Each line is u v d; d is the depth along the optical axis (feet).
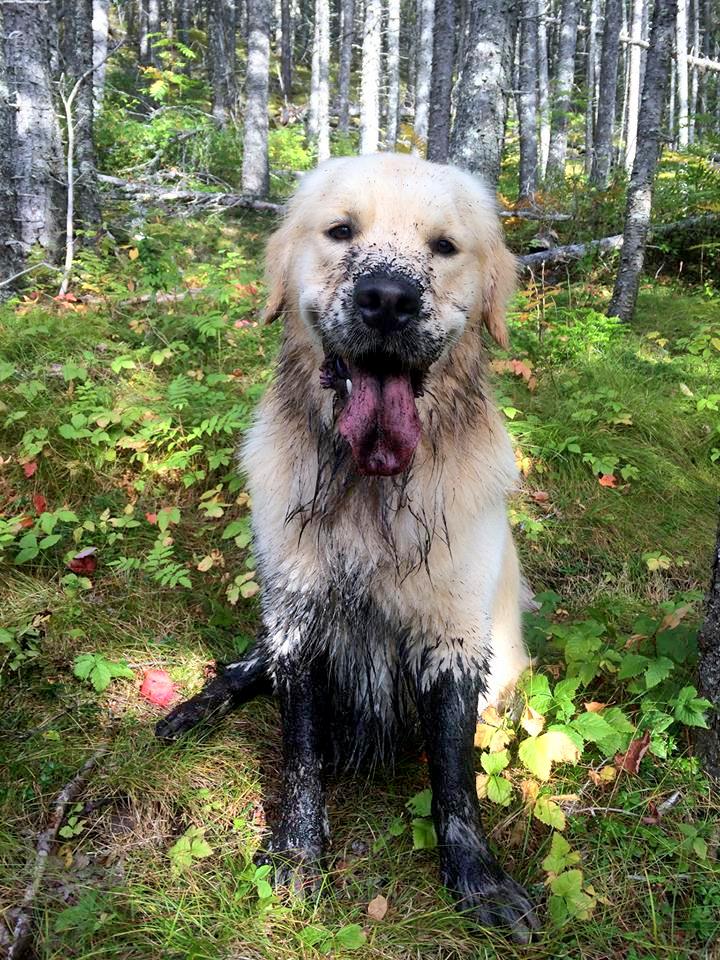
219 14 19.61
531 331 5.43
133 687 2.47
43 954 1.61
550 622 2.74
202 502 3.33
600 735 1.95
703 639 2.02
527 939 1.67
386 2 22.81
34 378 3.97
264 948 1.63
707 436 4.32
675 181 9.23
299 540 1.99
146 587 2.92
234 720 2.37
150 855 1.87
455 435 1.98
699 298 6.98
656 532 3.49
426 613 1.97
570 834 1.89
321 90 19.49
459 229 1.91
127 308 5.08
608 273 7.41
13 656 2.50
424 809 1.97
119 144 11.15
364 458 1.75
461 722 1.98
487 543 2.01
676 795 1.95
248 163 10.81
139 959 1.60
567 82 15.80
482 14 5.85
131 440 3.50
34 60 5.65
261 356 4.48
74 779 2.05
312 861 1.85
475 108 5.98
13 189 5.76
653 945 1.61
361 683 2.16
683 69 19.80
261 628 2.50
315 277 1.89
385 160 1.94
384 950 1.64
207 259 7.18
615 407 4.29
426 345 1.72
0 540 2.87
